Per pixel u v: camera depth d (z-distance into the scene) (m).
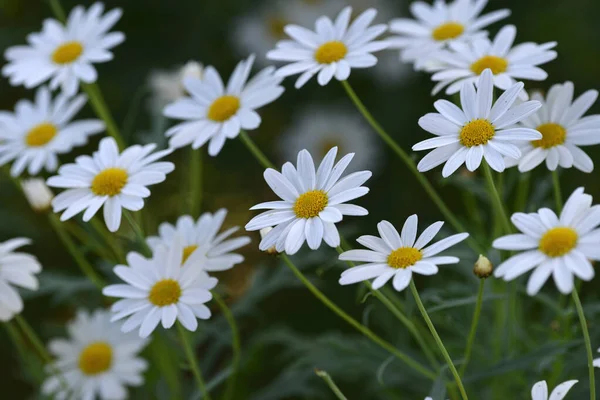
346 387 1.00
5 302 0.87
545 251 0.77
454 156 0.79
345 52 0.87
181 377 0.94
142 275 0.83
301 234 0.79
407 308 0.83
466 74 0.86
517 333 0.88
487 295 0.83
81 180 0.84
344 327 1.05
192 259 0.83
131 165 0.84
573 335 0.87
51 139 0.94
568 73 1.09
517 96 0.82
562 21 1.09
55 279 0.93
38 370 0.96
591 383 0.78
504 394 0.89
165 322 0.82
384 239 0.79
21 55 0.95
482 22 0.91
